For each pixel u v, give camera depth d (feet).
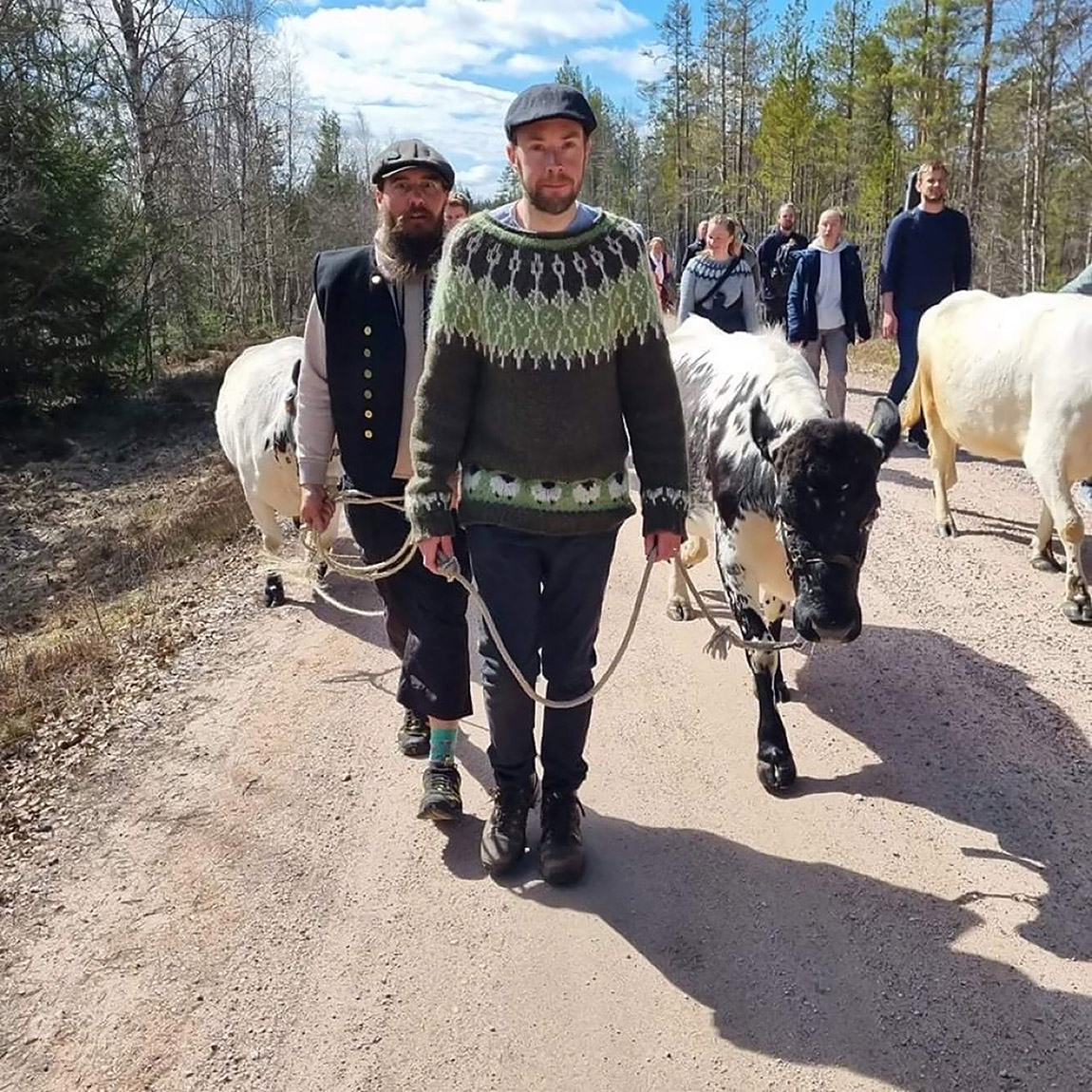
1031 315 21.94
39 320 61.52
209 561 29.30
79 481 48.57
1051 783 14.60
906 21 122.93
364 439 13.91
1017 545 25.02
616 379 11.68
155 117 84.28
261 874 13.50
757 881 12.84
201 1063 10.47
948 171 32.99
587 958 11.66
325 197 204.03
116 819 14.92
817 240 33.58
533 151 10.66
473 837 14.12
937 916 12.05
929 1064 10.01
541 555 12.06
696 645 20.06
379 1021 10.90
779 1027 10.55
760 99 188.55
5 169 61.46
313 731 17.30
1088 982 10.92
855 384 51.44
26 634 26.86
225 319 108.99
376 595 24.13
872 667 18.53
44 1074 10.41
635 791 15.01
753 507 13.96
